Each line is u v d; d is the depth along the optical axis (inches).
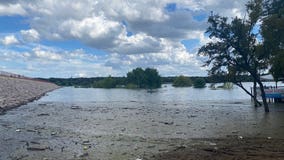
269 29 1401.3
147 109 1780.3
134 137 824.3
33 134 878.4
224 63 1576.0
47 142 756.6
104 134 877.2
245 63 1533.0
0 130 952.3
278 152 602.9
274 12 1508.4
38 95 3179.1
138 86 7091.5
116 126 1044.5
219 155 589.3
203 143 721.0
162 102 2425.0
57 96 3440.0
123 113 1531.7
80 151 658.2
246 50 1508.4
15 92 2696.9
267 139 759.7
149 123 1125.1
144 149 668.7
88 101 2566.4
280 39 1408.7
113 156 609.9
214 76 1628.9
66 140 783.1
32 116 1375.5
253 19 1486.2
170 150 652.7
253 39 1507.1
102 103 2322.8
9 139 797.2
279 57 1412.4
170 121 1183.6
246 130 928.9
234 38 1509.6
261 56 1491.1
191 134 867.4
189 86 7647.6
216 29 1521.9
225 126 1026.7
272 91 2079.2
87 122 1158.3
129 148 681.6
